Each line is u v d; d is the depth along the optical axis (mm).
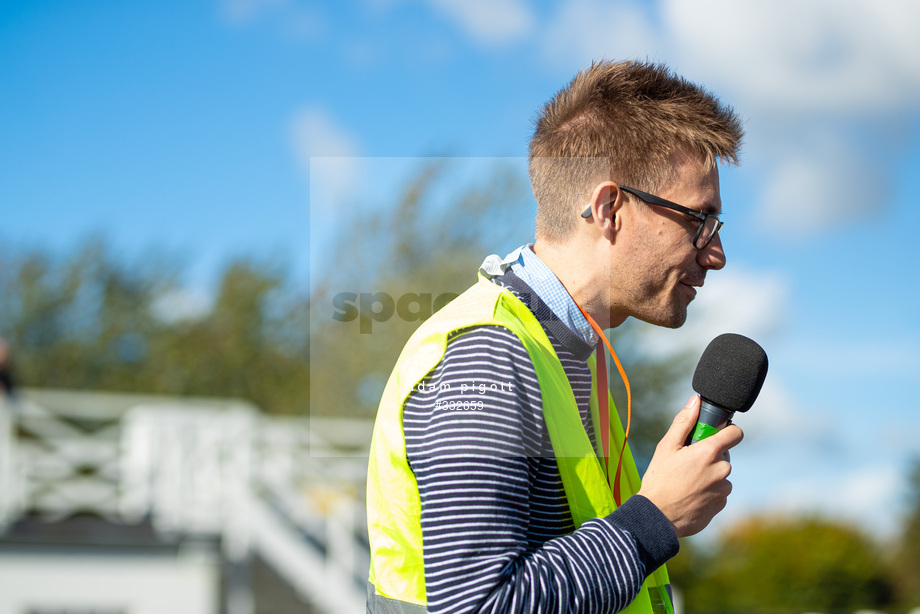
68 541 8922
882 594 24203
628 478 1989
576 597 1396
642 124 1817
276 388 20406
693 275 1884
